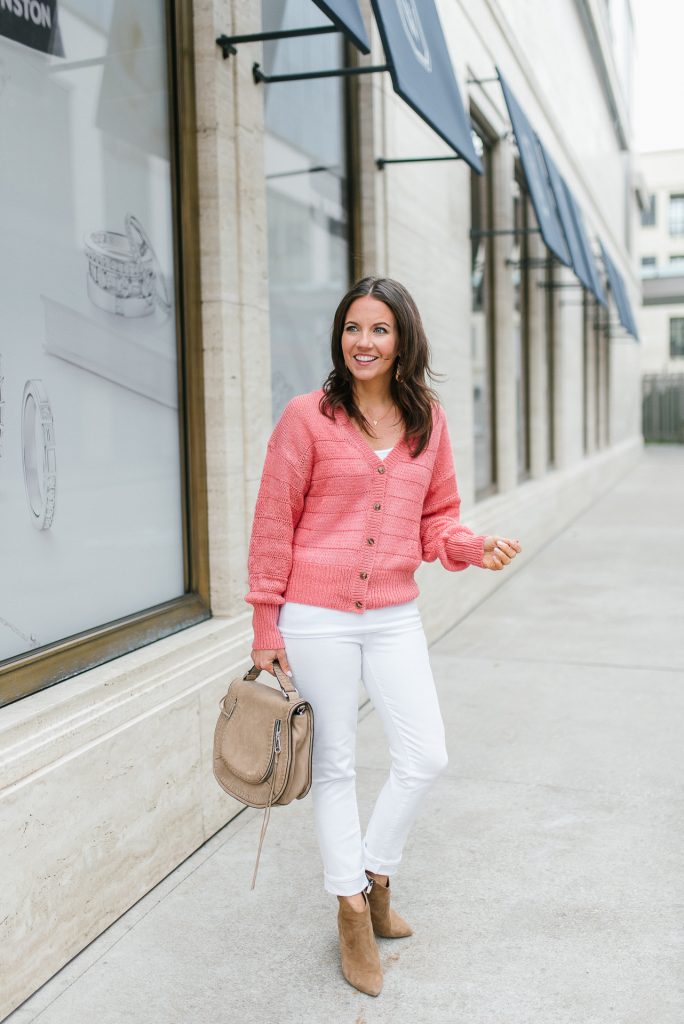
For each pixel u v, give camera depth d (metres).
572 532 11.02
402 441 2.27
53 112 2.61
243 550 3.47
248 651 3.35
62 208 2.65
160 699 2.82
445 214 6.29
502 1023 2.18
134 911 2.68
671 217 43.31
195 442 3.31
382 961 2.45
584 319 14.83
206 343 3.32
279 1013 2.24
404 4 4.12
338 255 4.93
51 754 2.33
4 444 2.43
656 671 5.14
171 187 3.20
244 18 3.38
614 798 3.46
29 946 2.26
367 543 2.22
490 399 8.38
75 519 2.73
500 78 6.82
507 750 3.97
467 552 2.33
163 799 2.84
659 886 2.80
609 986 2.32
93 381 2.80
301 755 2.15
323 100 4.71
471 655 5.56
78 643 2.67
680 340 37.00
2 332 2.41
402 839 2.45
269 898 2.76
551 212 7.88
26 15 2.49
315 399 2.25
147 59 3.05
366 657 2.31
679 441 32.53
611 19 18.59
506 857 3.01
